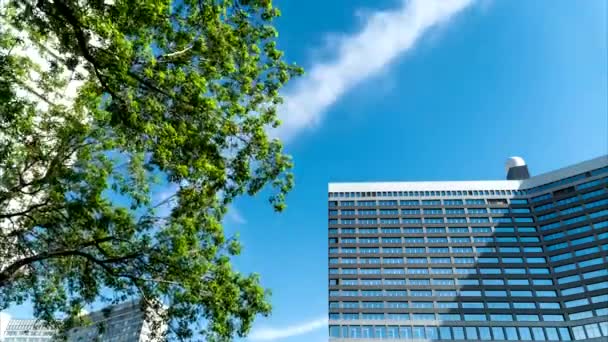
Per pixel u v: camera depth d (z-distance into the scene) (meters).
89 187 13.07
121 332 92.69
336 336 85.94
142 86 14.97
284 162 17.75
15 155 12.87
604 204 98.00
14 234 14.23
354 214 107.31
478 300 90.38
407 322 87.44
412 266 96.62
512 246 98.88
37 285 16.19
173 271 14.76
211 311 15.21
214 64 16.64
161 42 15.79
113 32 12.86
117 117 13.82
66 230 14.94
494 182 111.75
